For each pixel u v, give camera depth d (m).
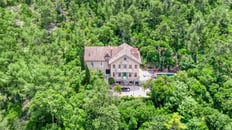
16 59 76.44
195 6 113.88
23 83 67.69
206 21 106.69
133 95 80.12
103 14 107.88
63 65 79.44
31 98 68.50
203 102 76.50
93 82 76.69
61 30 94.25
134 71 85.25
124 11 108.50
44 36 89.69
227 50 90.12
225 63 87.56
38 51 82.44
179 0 117.31
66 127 60.75
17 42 85.38
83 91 71.25
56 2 108.81
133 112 68.62
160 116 68.06
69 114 62.25
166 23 100.44
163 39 97.62
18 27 93.25
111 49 87.69
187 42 96.56
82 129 61.31
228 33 102.44
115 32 100.62
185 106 72.19
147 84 77.56
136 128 67.94
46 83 65.31
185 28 101.06
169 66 92.81
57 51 84.69
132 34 99.88
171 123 66.56
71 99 65.69
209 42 96.81
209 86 81.12
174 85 76.62
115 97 73.19
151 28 103.19
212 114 72.19
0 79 68.94
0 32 85.88
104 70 86.44
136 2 112.62
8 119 66.50
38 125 64.50
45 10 101.94
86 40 93.06
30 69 71.94
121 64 84.56
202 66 88.38
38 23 101.88
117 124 64.75
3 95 71.00
